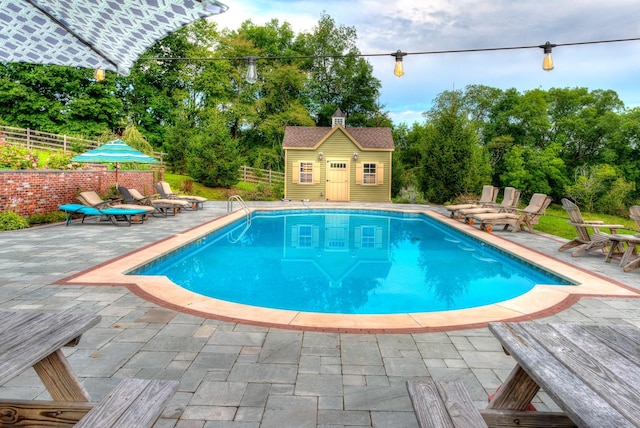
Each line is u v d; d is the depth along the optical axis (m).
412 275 7.86
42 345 1.91
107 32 2.85
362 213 17.64
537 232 11.32
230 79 35.41
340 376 3.11
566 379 1.69
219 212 15.09
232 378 3.03
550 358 1.89
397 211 16.91
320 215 16.78
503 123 36.75
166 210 14.29
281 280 7.40
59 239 9.04
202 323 4.17
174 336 3.82
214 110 29.12
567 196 33.53
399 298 6.39
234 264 8.61
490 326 2.30
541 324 2.32
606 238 7.56
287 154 22.23
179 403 2.67
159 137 31.20
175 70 33.09
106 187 14.55
